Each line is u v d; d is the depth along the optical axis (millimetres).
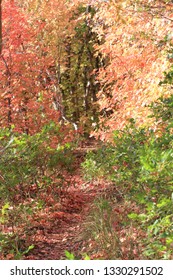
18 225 10320
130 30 14406
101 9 15328
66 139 14266
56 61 28688
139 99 13898
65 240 9773
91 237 9086
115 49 15914
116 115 15594
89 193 13727
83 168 16094
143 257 7348
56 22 27562
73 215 11773
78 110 35094
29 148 11609
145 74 14125
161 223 6699
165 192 7633
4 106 19766
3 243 9008
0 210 10188
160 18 13242
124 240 8148
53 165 12445
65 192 13383
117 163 10086
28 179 11727
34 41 24625
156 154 7703
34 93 20828
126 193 10594
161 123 11219
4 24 20156
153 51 14055
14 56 20094
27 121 19156
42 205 11883
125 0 13195
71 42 32969
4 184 10602
